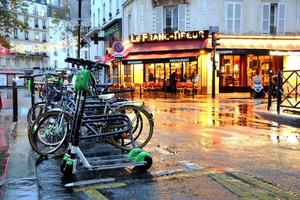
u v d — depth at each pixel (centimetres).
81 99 509
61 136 611
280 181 483
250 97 2319
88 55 5212
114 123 592
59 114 610
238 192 439
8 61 7050
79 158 517
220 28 2750
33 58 7525
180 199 416
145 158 530
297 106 1213
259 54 2694
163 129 916
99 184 470
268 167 552
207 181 481
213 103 1831
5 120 994
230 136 825
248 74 2800
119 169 534
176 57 2597
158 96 2455
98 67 580
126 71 3112
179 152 649
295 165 565
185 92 2661
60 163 564
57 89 769
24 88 4716
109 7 3825
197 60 2634
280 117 1100
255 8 2791
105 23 3906
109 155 596
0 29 2211
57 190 447
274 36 2780
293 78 1486
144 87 2664
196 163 573
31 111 831
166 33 2747
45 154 597
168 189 450
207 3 2733
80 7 1423
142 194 433
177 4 2783
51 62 7931
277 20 2834
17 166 518
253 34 2780
